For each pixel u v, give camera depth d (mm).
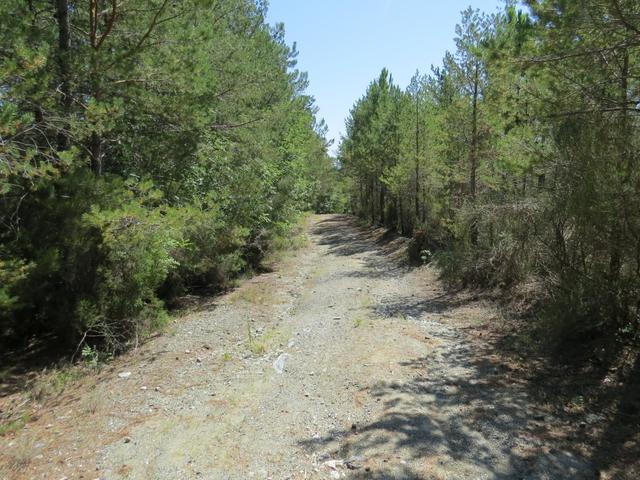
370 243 24469
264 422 5141
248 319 10023
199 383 6426
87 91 8039
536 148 7656
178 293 11742
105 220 6863
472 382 5980
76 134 7051
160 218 7598
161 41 8414
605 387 5449
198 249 11188
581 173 6355
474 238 12117
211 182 12164
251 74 11430
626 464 4043
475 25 12320
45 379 6750
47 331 8516
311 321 9664
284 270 16688
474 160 12758
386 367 6586
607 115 6504
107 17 8344
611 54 6211
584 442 4445
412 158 19391
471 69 12445
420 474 4004
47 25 8172
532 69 6902
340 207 60781
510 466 4098
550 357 6570
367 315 9812
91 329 7953
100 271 7738
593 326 6484
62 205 7188
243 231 12180
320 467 4203
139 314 8625
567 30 6043
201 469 4234
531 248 8531
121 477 4148
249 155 12859
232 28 15062
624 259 6078
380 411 5230
